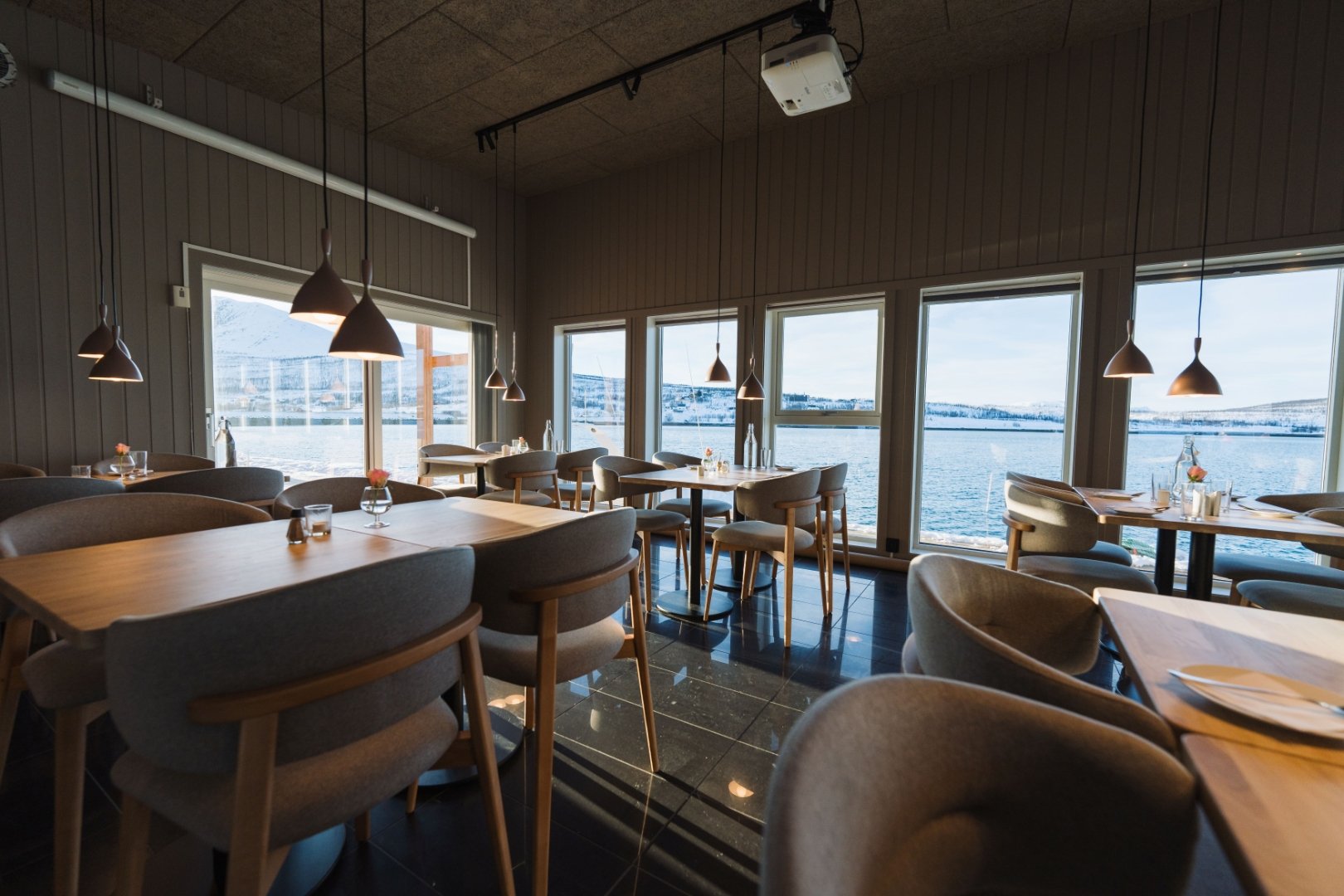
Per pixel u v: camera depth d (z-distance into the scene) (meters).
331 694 0.86
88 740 1.98
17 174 3.19
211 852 1.48
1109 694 0.83
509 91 4.16
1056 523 2.47
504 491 4.59
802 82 3.08
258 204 4.16
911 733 0.67
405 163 5.12
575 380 6.18
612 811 1.66
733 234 4.90
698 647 2.84
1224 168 3.24
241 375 4.24
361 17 3.34
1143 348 3.60
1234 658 0.95
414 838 1.55
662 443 5.57
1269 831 0.55
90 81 3.43
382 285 4.94
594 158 5.24
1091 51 3.57
